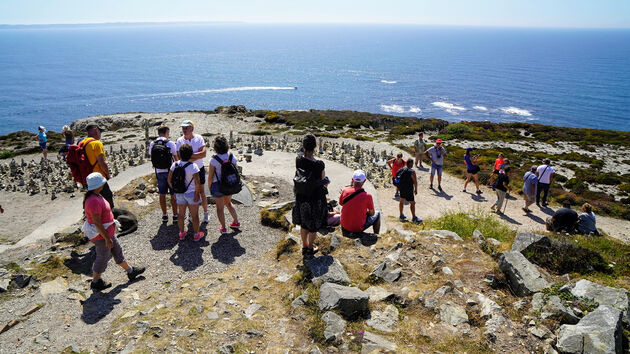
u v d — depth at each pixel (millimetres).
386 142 30828
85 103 185750
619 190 23781
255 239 8570
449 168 22688
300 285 6082
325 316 4988
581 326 4523
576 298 5270
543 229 13602
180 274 6957
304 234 6867
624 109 169625
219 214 8539
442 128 50688
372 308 5367
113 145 26438
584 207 11781
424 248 7277
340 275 6117
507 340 4621
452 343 4605
